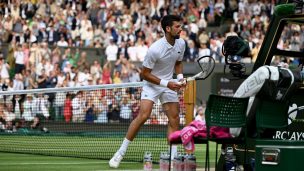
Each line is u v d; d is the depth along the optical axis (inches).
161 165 553.9
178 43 608.1
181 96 823.7
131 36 1588.3
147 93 617.0
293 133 462.0
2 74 1389.0
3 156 765.9
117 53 1529.3
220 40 1585.9
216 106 436.1
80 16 1598.2
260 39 1625.2
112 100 1145.4
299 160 384.5
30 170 611.2
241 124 439.8
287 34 1407.5
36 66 1411.2
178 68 624.7
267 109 435.8
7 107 1159.0
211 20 1731.1
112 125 1115.9
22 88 1368.1
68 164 669.3
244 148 460.8
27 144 943.0
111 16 1627.7
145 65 601.0
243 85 443.5
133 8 1665.8
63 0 1635.1
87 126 1141.1
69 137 1096.2
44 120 1163.9
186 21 1659.7
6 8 1568.7
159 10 1688.0
